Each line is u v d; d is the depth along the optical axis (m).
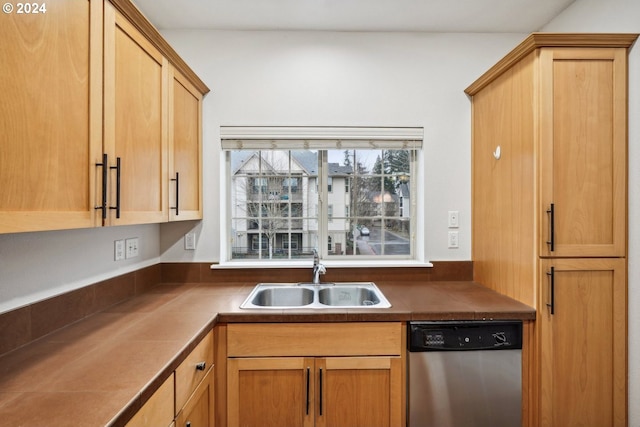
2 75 0.80
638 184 1.48
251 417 1.49
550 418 1.50
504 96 1.78
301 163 2.28
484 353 1.51
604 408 1.51
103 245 1.57
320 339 1.50
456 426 1.50
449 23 2.07
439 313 1.50
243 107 2.13
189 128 1.89
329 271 2.12
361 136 2.14
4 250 1.08
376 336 1.50
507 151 1.76
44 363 1.01
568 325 1.51
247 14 1.97
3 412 0.77
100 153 1.11
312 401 1.50
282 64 2.13
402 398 1.51
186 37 2.12
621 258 1.52
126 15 1.26
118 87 1.21
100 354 1.07
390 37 2.16
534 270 1.54
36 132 0.88
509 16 2.01
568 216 1.51
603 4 1.67
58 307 1.28
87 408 0.78
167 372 1.00
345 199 2.29
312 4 1.88
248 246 2.28
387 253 2.29
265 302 1.98
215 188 2.13
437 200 2.17
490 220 1.94
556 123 1.50
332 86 2.14
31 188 0.87
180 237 2.12
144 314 1.48
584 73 1.51
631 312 1.51
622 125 1.51
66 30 0.98
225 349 1.49
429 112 2.16
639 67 1.47
